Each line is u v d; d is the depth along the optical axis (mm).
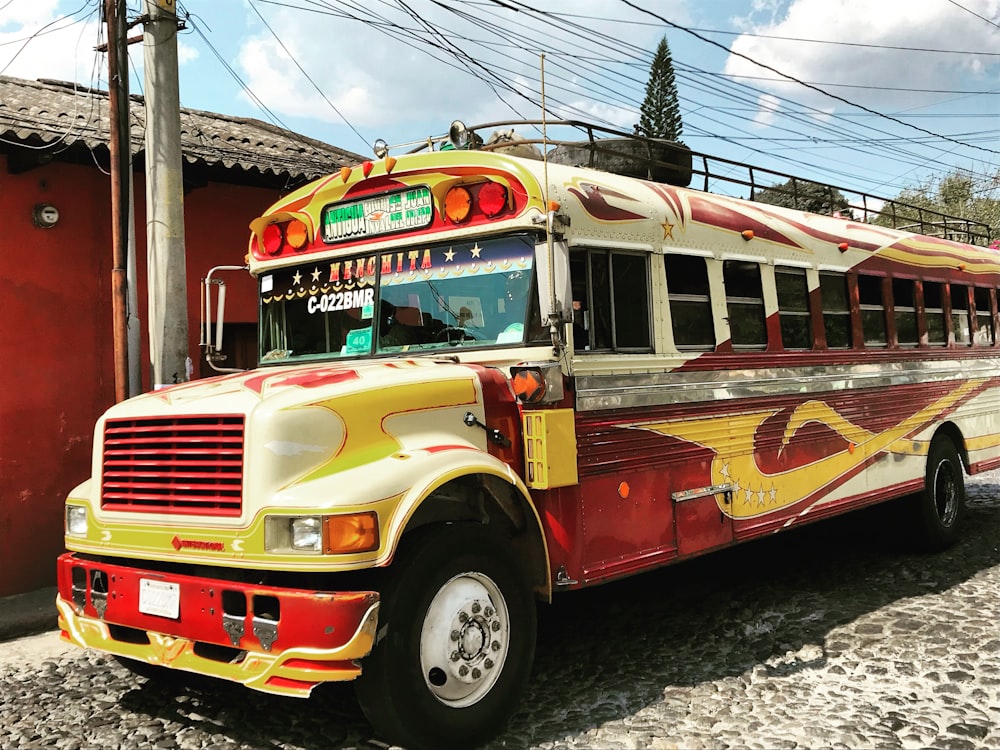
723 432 5406
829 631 5469
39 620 6102
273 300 5449
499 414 4203
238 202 8500
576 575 4320
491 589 3912
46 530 7105
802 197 7312
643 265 4922
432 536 3705
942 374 8016
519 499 4113
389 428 3773
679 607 6090
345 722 4156
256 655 3457
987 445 8750
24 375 7020
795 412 6078
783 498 5914
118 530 3889
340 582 3562
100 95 8938
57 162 7227
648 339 4898
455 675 3713
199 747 3916
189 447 3746
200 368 8141
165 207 6414
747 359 5648
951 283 8383
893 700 4312
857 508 6711
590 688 4551
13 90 8289
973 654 4961
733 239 5688
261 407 3551
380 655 3486
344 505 3328
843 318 6789
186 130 8883
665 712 4199
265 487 3469
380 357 4840
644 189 5125
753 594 6406
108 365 7500
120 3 6625
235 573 3658
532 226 4273
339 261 5105
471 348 4500
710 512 5250
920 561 7441
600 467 4508
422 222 4699
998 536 8445
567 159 5773
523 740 3891
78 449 7305
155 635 3812
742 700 4344
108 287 7512
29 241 7066
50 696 4613
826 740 3850
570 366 4316
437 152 4613
